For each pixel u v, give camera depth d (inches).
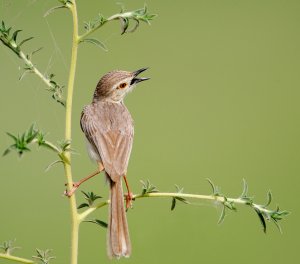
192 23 937.5
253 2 989.8
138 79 489.4
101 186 692.1
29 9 814.5
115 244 348.2
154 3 960.3
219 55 901.2
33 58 795.4
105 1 894.4
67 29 841.5
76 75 804.6
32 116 721.0
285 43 932.0
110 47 864.9
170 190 709.3
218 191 347.6
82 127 436.8
